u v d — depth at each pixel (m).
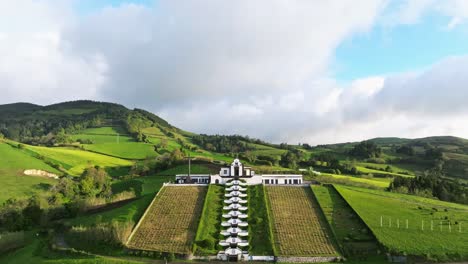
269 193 147.25
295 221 125.19
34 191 178.88
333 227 120.50
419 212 137.50
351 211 132.00
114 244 109.69
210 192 147.62
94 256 102.62
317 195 146.62
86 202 149.50
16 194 173.50
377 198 150.50
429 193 182.62
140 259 103.00
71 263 99.00
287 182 170.62
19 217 138.38
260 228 120.50
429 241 110.12
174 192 149.00
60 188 169.62
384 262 100.56
